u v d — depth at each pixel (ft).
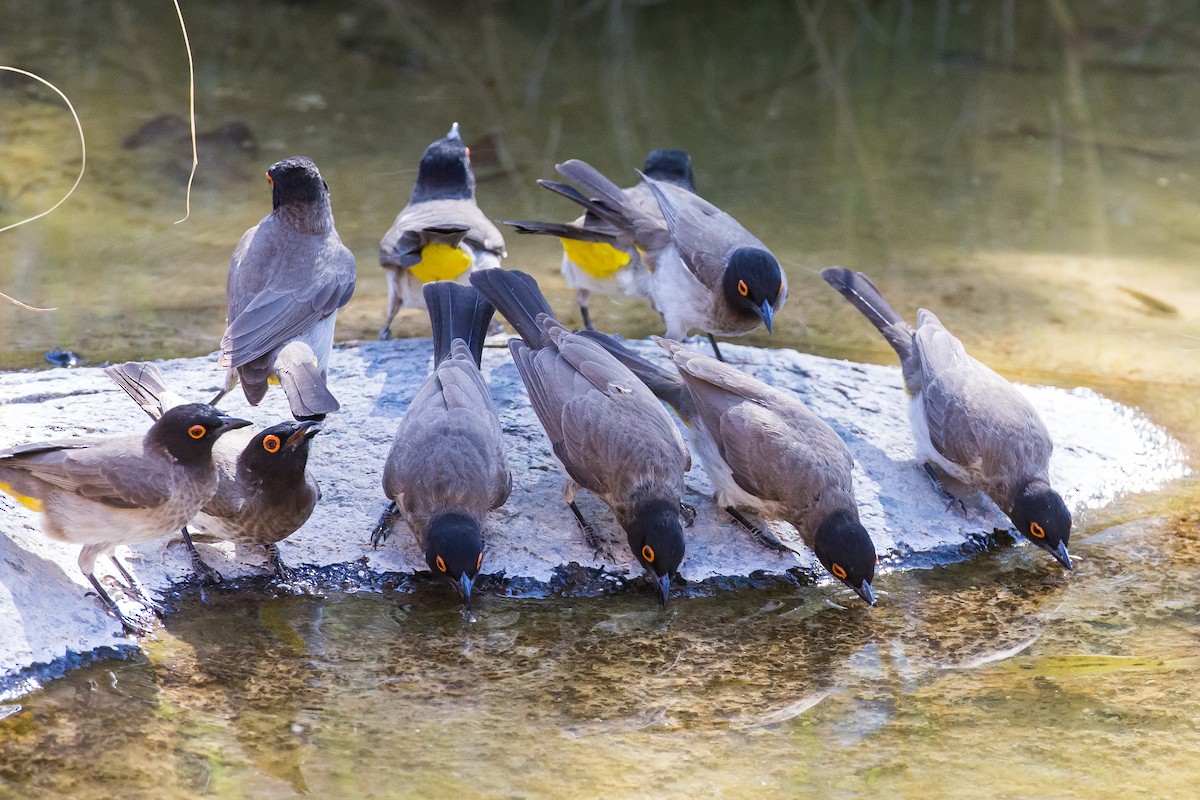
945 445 36.27
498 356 43.04
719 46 82.28
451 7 84.12
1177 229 60.54
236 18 80.84
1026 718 27.66
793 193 62.59
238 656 28.78
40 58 71.97
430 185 49.21
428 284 39.22
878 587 33.76
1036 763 25.91
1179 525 36.76
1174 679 29.30
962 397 36.60
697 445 36.22
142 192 58.54
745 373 39.73
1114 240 59.11
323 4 83.46
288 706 27.02
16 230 54.08
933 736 26.94
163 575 30.89
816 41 83.41
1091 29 87.04
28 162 60.23
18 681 26.73
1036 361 46.88
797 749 26.35
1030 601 33.14
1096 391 44.11
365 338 46.47
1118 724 27.43
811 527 33.53
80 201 57.21
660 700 28.14
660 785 24.84
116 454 27.86
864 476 37.47
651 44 81.92
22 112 65.00
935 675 29.58
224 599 30.73
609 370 35.70
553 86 74.59
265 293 36.58
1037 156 68.80
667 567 32.19
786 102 74.64
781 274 42.93
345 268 38.45
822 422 35.35
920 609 32.76
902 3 88.74
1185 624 31.89
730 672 29.50
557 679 28.81
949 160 67.77
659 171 51.24
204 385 39.14
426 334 47.29
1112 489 38.42
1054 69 80.94
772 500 33.88
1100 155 69.10
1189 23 88.12
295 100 70.08
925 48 83.20
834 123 71.87
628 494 33.12
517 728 26.68
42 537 30.04
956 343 38.93
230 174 60.90
